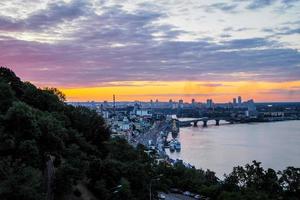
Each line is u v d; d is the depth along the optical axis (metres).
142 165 132.50
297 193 142.00
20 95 128.62
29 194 70.44
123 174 114.94
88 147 124.31
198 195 158.25
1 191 67.62
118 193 101.94
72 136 118.81
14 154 83.81
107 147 139.62
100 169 106.12
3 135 84.88
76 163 96.75
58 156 95.81
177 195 159.38
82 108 148.12
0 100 107.44
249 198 131.00
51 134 95.38
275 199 135.38
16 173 72.94
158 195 140.25
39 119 96.50
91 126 138.12
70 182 87.50
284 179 145.50
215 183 171.50
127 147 153.88
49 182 85.94
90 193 100.56
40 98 130.62
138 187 118.75
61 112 130.50
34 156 85.25
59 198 87.69
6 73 130.50
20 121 89.38
